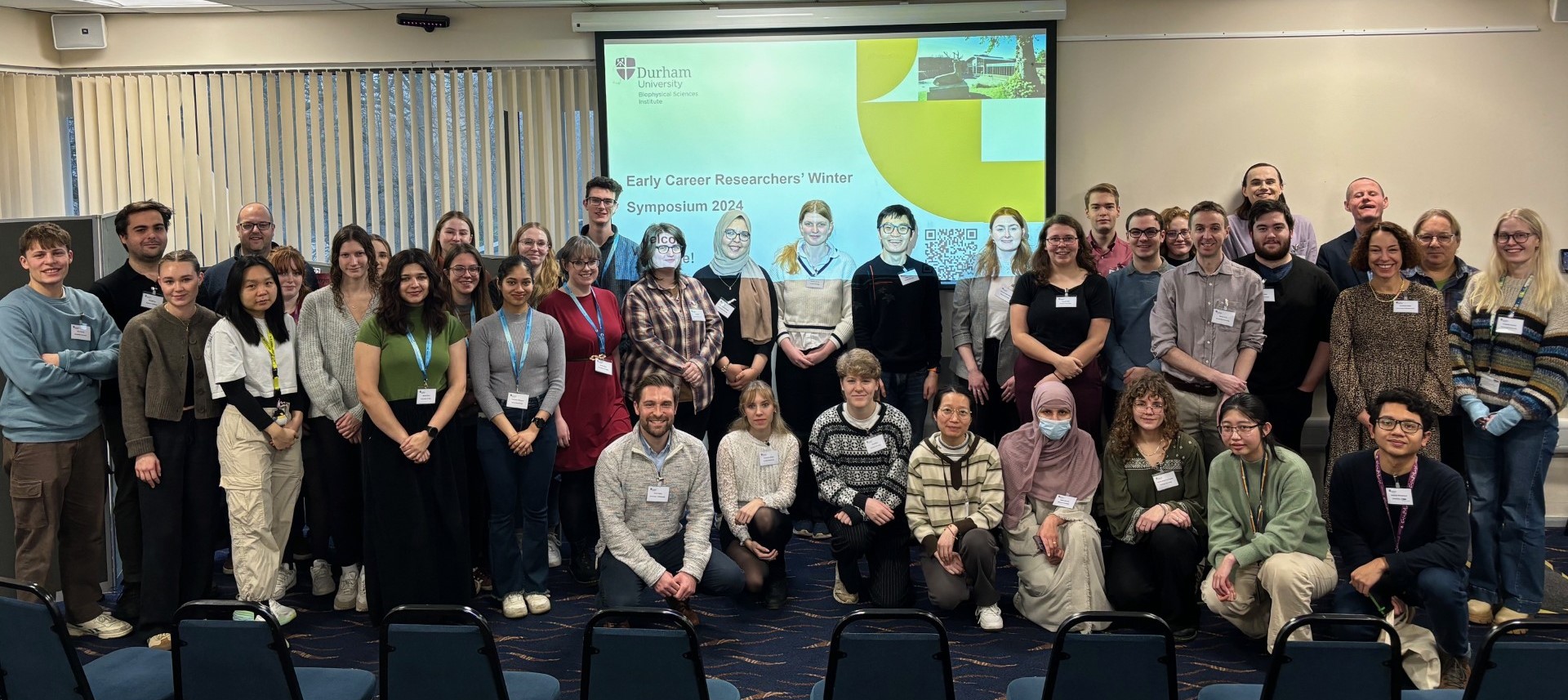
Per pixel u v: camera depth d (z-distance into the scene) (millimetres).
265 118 6512
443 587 4254
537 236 5340
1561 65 5922
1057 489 4359
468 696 2566
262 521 4133
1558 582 4719
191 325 4117
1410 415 3672
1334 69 6016
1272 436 4098
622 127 6250
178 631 2588
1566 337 4094
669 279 5254
